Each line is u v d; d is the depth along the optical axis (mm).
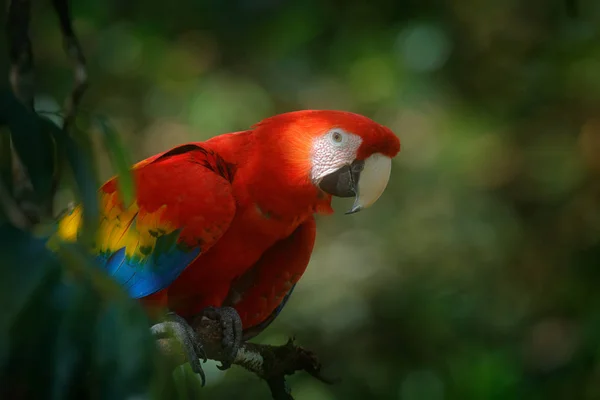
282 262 6016
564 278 11500
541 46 11625
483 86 12266
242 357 5336
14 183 4457
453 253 11875
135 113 12742
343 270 11617
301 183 5746
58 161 3250
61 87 11641
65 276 2928
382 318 11320
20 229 2900
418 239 11945
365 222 12242
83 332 2906
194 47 12672
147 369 2906
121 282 5422
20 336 2873
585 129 11727
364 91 12242
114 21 12055
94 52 12539
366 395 10742
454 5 12078
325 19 11078
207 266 5676
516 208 12164
